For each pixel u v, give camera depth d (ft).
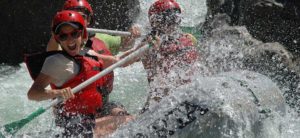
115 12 46.34
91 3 45.39
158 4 26.07
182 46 26.18
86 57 22.93
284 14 36.22
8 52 43.88
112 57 24.67
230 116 21.68
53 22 21.75
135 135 22.33
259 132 22.93
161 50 26.00
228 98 22.15
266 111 23.29
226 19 39.11
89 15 25.55
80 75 22.36
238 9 39.65
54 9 44.16
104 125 23.50
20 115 32.81
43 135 23.76
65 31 21.45
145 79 37.50
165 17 25.81
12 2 43.34
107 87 24.41
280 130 24.63
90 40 24.13
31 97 21.74
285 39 36.35
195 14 50.19
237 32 35.09
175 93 22.93
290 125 26.89
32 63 21.77
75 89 21.89
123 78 37.60
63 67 21.79
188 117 21.89
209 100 21.99
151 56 26.04
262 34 37.14
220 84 22.85
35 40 44.39
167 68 26.08
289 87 31.94
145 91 35.29
